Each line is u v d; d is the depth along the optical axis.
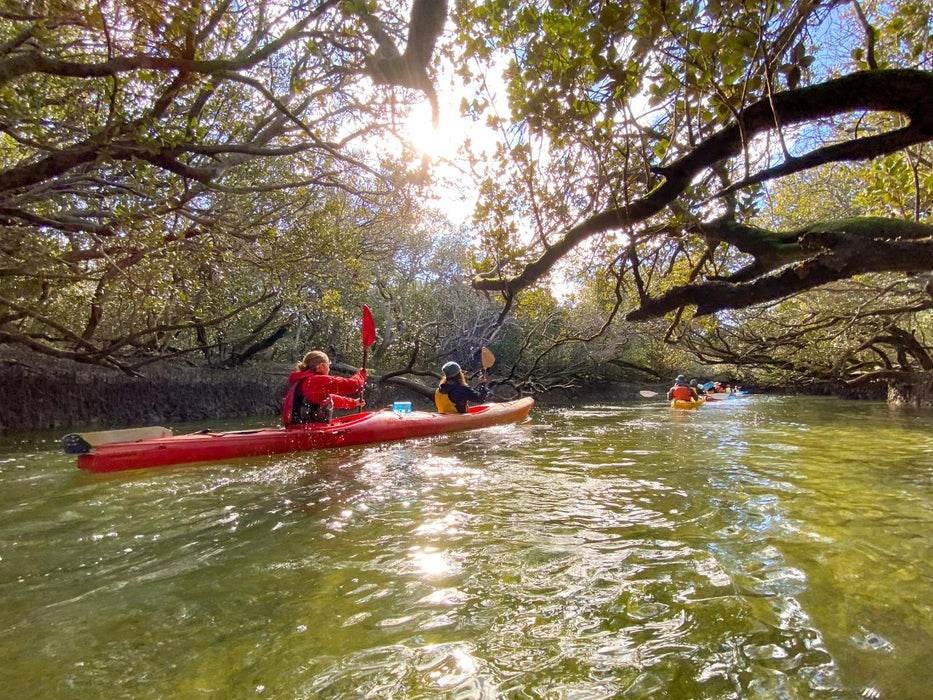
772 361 12.44
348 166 7.25
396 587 2.41
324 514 3.56
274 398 13.27
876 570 2.48
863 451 5.95
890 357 13.46
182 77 4.32
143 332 7.33
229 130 6.62
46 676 1.75
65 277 5.83
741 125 2.59
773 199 9.69
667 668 1.76
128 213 5.30
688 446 6.53
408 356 18.80
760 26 2.17
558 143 3.29
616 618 2.10
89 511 3.64
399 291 18.11
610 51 2.27
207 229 6.45
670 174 3.10
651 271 5.16
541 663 1.80
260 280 10.62
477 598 2.29
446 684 1.69
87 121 5.06
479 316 19.06
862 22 2.82
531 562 2.68
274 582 2.48
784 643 1.88
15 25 5.15
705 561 2.64
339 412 13.23
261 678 1.74
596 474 4.79
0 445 6.99
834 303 8.70
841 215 8.96
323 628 2.05
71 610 2.21
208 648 1.92
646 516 3.43
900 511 3.44
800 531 3.07
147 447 5.14
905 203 4.93
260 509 3.69
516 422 9.83
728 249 5.75
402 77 3.99
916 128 2.50
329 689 1.68
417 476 4.75
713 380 23.48
